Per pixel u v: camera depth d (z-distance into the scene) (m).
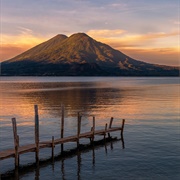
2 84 197.62
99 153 30.80
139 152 30.48
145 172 24.80
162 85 179.75
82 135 33.59
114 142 35.12
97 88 146.12
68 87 156.25
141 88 145.38
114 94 106.00
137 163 27.05
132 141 35.16
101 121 49.34
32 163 27.75
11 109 64.75
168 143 33.53
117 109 63.84
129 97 92.94
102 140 36.19
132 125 44.94
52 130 42.12
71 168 26.34
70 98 90.75
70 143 34.78
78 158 29.23
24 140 36.03
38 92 117.69
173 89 135.75
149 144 33.41
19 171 25.80
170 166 26.08
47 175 24.81
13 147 32.44
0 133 39.56
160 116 52.97
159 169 25.42
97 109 64.19
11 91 124.00
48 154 30.47
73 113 58.31
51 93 112.00
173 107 65.69
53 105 72.06
